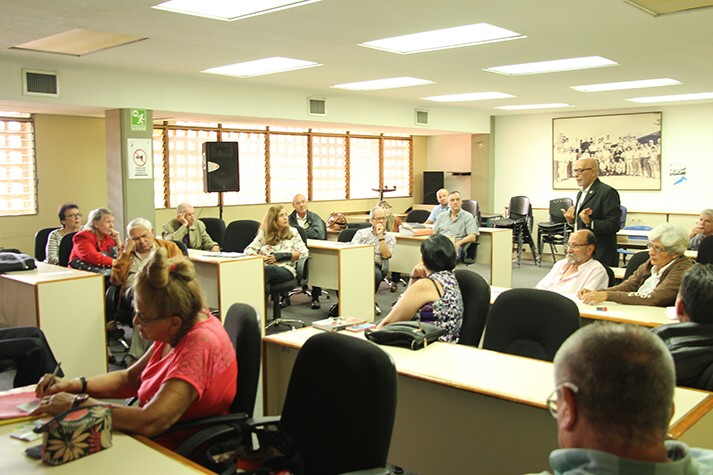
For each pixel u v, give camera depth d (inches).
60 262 205.9
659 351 38.8
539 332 105.4
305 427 73.7
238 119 311.4
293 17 160.7
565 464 38.9
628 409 37.1
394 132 425.7
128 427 70.2
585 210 174.4
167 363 79.9
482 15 159.5
